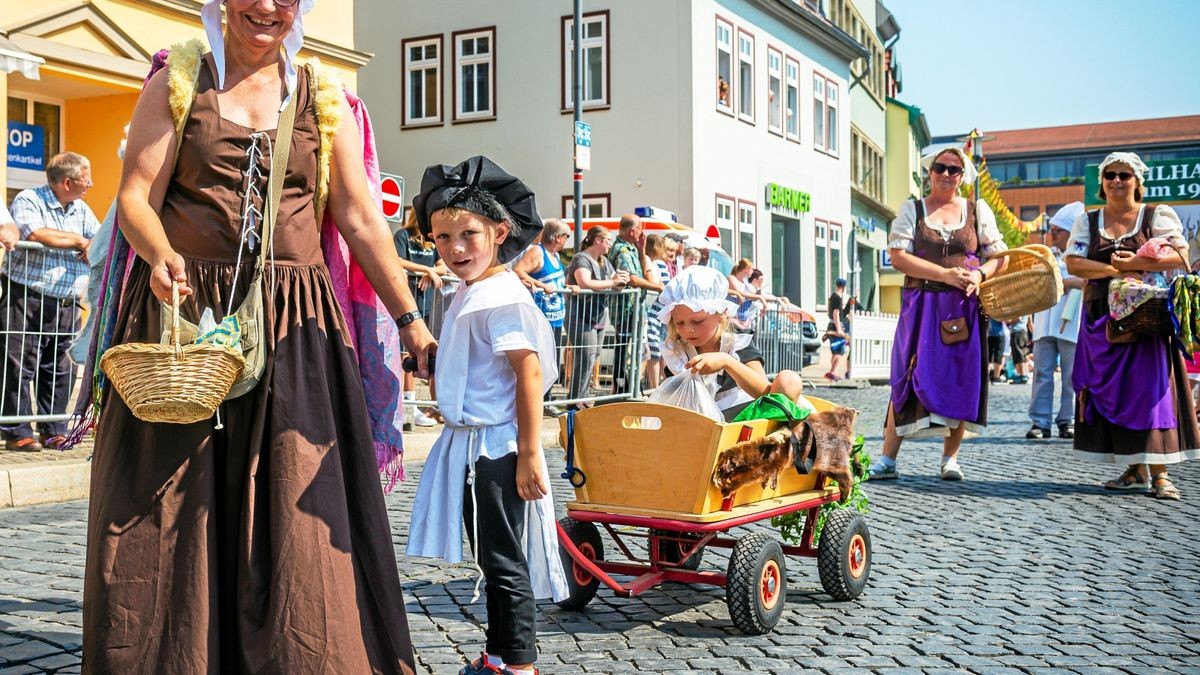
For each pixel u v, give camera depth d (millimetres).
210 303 3207
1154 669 4547
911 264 9234
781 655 4664
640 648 4734
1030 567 6348
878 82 50250
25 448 8516
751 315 16078
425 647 4625
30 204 8375
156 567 2992
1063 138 129875
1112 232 9086
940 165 9234
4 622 4727
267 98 3328
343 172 3404
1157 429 8750
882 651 4734
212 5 3264
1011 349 27719
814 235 35062
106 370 2939
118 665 2938
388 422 3531
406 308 3459
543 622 5121
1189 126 127312
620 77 27141
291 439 3131
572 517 5215
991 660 4637
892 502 8438
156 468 3043
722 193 28297
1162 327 8711
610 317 12406
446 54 28375
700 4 26969
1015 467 10445
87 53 14266
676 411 4996
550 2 27453
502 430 3943
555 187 27562
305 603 3025
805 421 5324
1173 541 7117
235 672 3061
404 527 6996
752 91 30188
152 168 3189
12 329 8125
